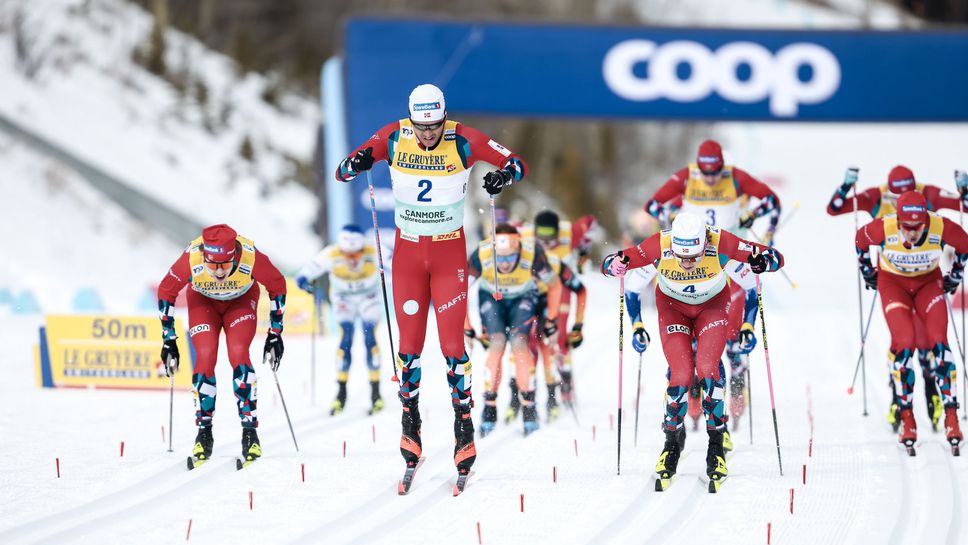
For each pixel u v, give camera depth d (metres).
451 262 20.00
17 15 82.75
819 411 27.02
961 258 22.77
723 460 20.11
